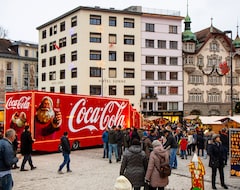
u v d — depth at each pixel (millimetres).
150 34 63188
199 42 70125
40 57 68500
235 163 12984
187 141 23172
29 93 22547
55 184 13680
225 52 70000
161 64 63844
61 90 62406
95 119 27938
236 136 12977
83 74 57969
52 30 65312
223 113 68688
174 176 15539
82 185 13539
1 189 8711
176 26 65312
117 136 20109
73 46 59750
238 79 71125
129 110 32375
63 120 24797
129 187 6523
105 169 17391
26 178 14828
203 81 67750
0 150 8609
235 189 13102
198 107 66625
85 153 24641
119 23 60781
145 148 14773
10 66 72812
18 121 22891
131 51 61531
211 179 14141
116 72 60312
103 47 59531
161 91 63875
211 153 13008
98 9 59000
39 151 24031
